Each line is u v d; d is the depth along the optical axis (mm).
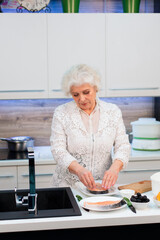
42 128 3365
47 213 1384
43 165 2770
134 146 3076
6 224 1282
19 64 2887
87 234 1373
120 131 2037
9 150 3074
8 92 2902
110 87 2980
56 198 1729
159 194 1505
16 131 3340
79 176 1691
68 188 1751
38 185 2777
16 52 2875
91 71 1847
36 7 3057
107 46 2945
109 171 1734
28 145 3057
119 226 1396
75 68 1863
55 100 3355
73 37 2908
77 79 1783
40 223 1303
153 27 2988
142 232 1411
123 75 2984
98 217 1349
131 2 3014
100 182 1888
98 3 3307
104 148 1999
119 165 1830
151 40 2994
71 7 2943
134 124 3055
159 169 2871
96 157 2008
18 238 1328
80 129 1972
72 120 1978
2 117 3311
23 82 2900
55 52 2904
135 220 1365
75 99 1887
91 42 2926
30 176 1397
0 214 1379
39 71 2904
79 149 1982
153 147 3000
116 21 2941
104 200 1524
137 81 3006
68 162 1790
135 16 2959
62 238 1359
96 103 2039
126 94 3008
